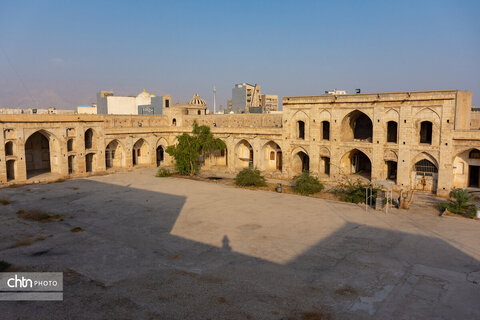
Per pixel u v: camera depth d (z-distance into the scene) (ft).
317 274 43.62
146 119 146.51
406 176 90.84
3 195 87.45
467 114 92.22
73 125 113.60
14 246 53.42
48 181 106.32
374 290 39.52
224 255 49.98
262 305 36.19
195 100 232.12
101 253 50.85
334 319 33.73
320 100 104.32
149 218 68.54
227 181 110.32
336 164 103.19
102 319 33.45
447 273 43.78
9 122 98.22
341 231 60.13
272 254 50.24
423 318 33.96
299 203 80.33
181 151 118.42
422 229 60.64
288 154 113.60
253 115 130.52
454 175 89.45
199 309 35.37
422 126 94.38
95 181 107.55
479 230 59.77
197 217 69.05
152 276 43.11
